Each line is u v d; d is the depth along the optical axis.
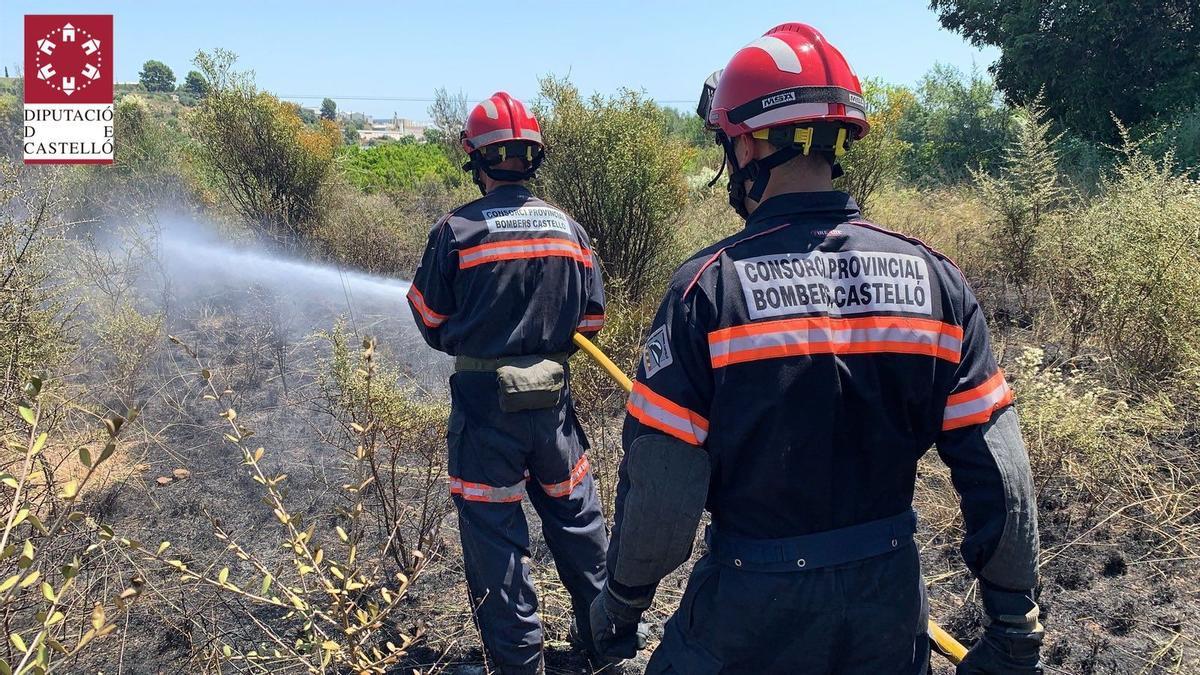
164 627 2.75
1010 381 4.38
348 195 9.12
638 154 5.78
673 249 6.12
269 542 3.29
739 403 1.30
